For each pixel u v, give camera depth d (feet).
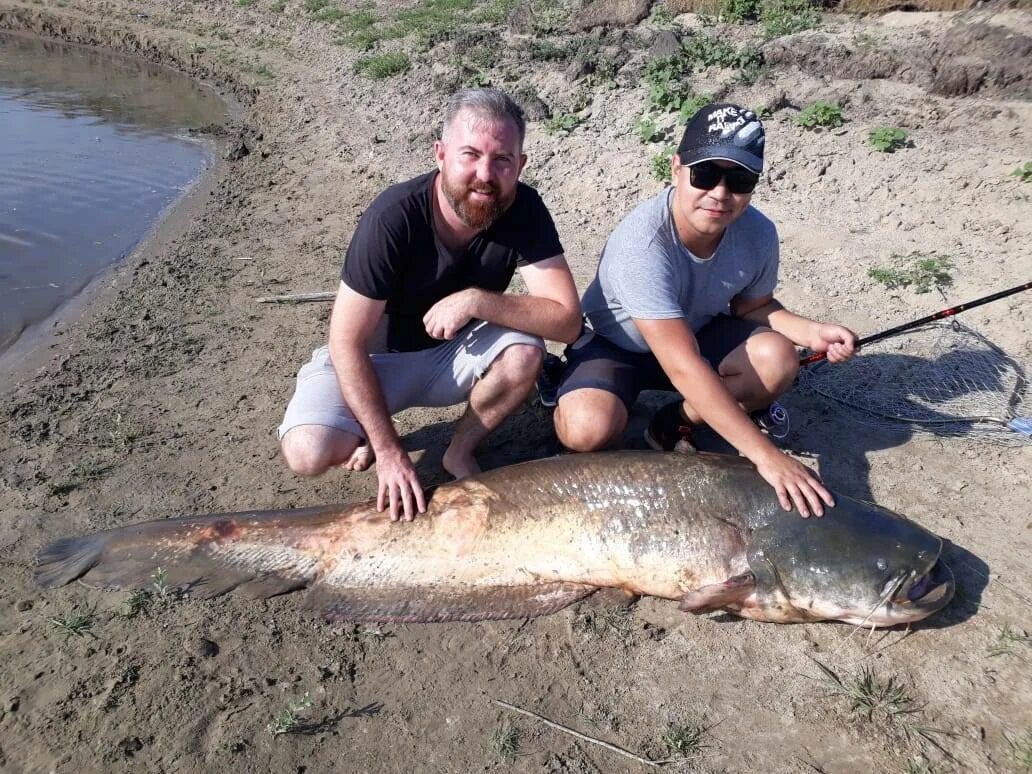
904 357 15.88
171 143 38.24
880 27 30.17
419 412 15.72
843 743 9.09
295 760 9.18
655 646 10.42
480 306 11.86
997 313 16.65
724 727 9.36
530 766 9.03
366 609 11.00
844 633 10.41
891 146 22.70
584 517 11.07
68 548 11.85
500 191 11.16
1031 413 13.97
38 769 9.14
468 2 50.14
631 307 11.69
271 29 56.13
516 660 10.30
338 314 11.87
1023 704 9.34
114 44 59.52
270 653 10.48
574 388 12.60
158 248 25.91
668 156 24.79
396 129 34.68
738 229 12.31
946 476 12.91
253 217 27.94
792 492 10.53
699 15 35.27
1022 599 10.64
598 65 31.99
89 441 15.33
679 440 13.17
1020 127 22.45
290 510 11.86
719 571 10.60
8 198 30.78
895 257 19.01
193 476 14.10
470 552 11.21
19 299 22.72
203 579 11.37
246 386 17.03
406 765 9.11
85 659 10.45
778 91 26.27
